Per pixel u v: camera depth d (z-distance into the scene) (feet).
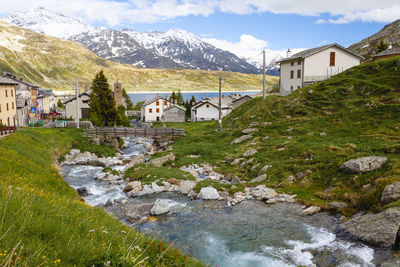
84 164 121.80
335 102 132.98
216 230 55.01
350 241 47.21
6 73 239.30
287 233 52.49
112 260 19.31
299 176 78.02
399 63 145.07
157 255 25.81
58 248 19.54
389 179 57.11
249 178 86.99
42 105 295.48
